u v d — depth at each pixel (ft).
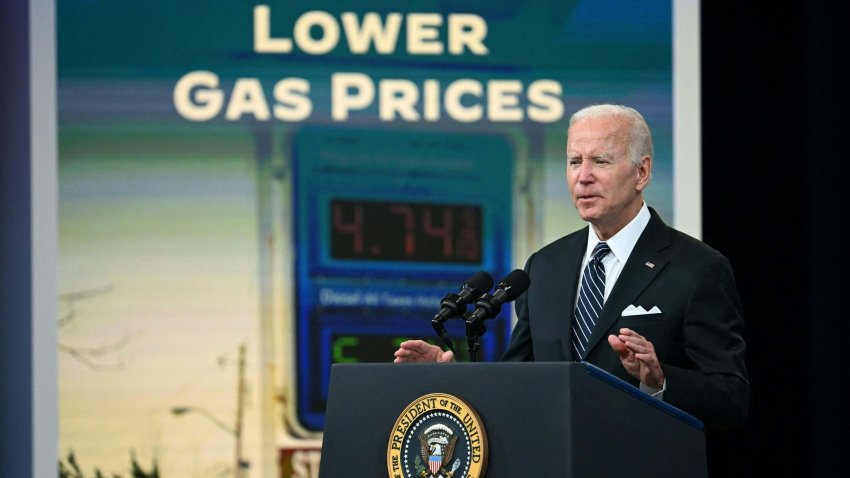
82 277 48.14
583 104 50.08
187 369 48.24
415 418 21.58
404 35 50.21
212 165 49.24
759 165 52.75
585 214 30.40
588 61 50.14
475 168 50.03
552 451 20.56
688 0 49.90
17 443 47.11
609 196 30.04
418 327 49.60
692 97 49.65
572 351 30.14
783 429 52.11
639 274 29.81
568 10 50.31
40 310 47.29
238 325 48.67
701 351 28.55
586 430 20.62
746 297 52.42
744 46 52.95
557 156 50.08
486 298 25.89
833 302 51.85
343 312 49.26
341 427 22.56
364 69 50.06
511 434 20.97
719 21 53.06
